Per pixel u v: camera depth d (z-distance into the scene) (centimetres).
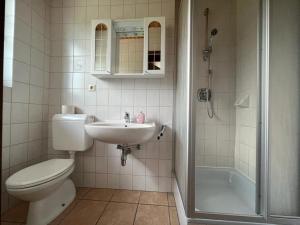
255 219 109
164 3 180
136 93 184
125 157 163
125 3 183
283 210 114
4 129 140
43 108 183
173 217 140
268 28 115
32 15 166
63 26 189
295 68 116
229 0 170
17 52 151
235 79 171
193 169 113
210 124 172
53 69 189
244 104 150
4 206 143
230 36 170
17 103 152
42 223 126
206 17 167
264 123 115
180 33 159
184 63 133
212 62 170
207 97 171
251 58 142
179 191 145
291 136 115
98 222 133
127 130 131
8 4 147
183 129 132
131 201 163
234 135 171
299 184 114
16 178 116
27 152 163
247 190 140
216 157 172
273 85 116
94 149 188
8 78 146
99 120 186
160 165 183
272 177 115
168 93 181
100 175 188
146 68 162
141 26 176
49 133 189
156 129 182
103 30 170
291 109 115
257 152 118
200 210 119
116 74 169
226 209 131
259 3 119
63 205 148
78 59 187
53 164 145
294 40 116
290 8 116
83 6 187
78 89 187
